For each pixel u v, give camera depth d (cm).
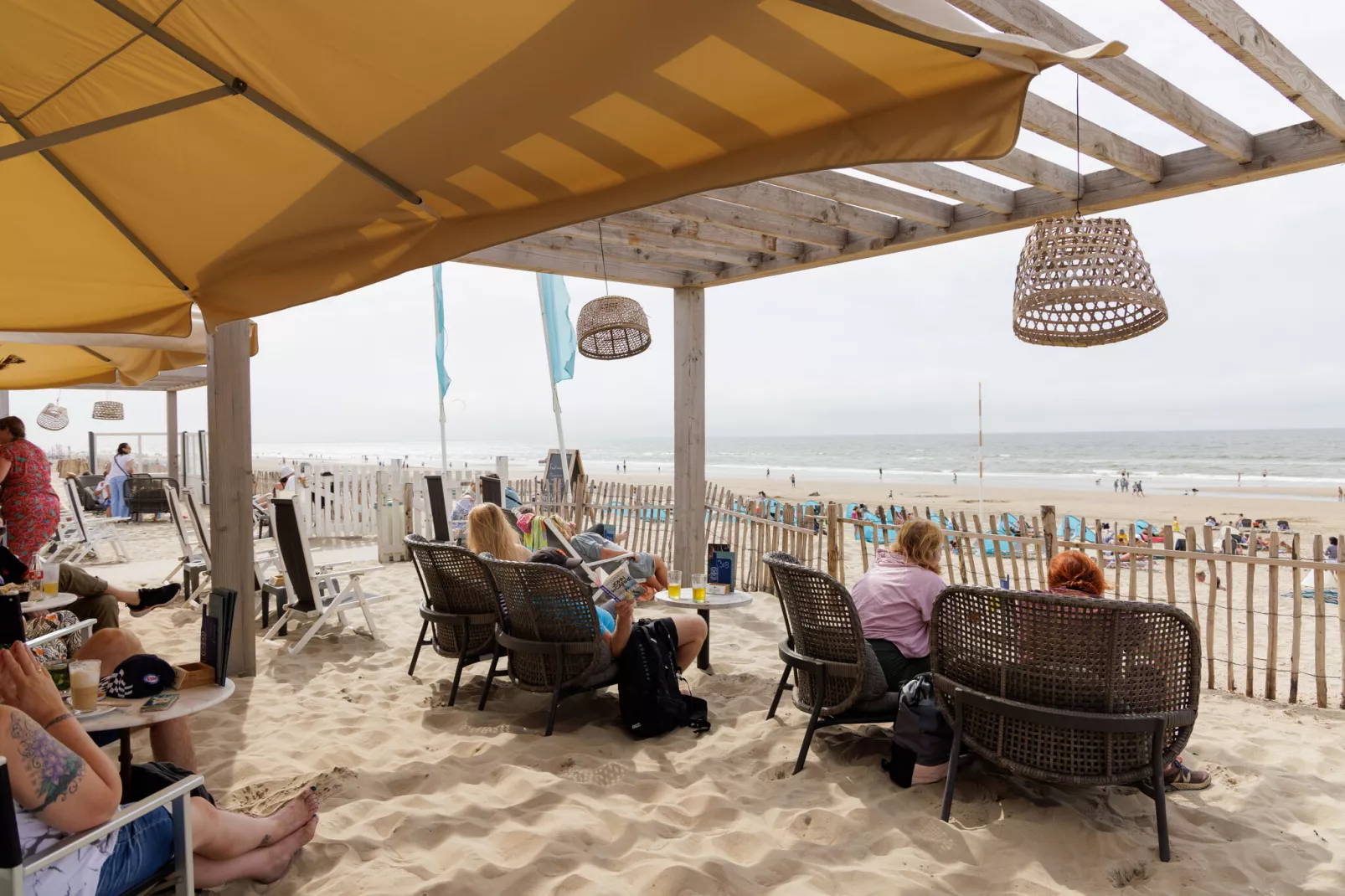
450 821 310
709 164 196
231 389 511
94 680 240
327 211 253
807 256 693
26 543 596
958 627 321
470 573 458
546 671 421
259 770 365
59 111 233
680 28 158
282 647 595
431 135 210
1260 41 345
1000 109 153
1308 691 517
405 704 464
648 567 560
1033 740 300
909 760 341
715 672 530
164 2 183
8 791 159
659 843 298
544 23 165
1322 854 288
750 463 7244
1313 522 1981
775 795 340
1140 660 288
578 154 206
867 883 267
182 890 216
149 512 1462
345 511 1311
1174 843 294
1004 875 270
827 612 367
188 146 235
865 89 166
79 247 286
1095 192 522
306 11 175
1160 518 2183
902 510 786
